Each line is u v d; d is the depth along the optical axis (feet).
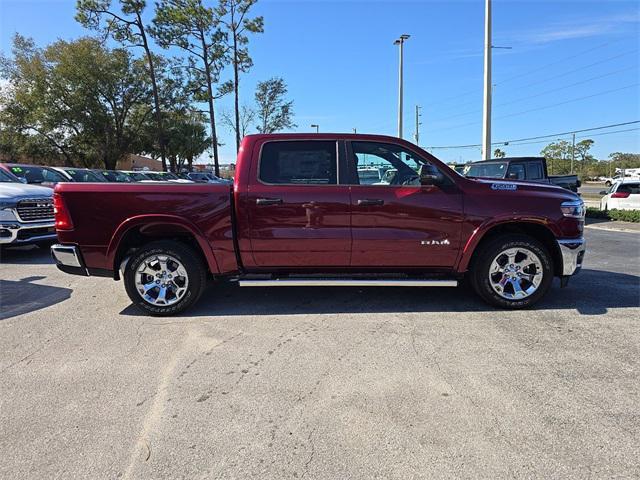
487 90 60.90
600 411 9.58
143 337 13.96
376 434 8.80
